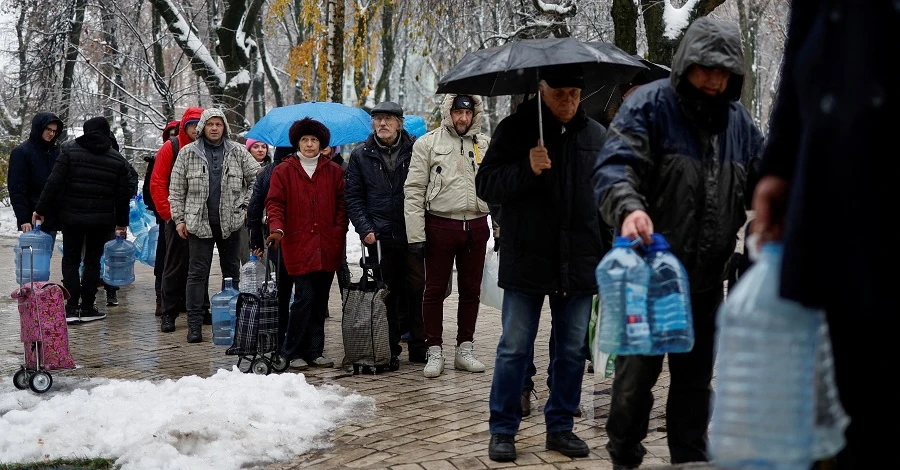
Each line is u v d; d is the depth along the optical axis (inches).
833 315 70.2
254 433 211.0
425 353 314.8
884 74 65.7
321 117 389.7
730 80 149.8
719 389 77.7
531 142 189.3
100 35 1078.4
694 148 149.4
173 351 339.0
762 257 78.0
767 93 1907.0
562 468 187.8
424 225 288.7
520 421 211.2
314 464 197.9
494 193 188.9
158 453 198.2
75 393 248.7
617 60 195.0
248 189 377.1
